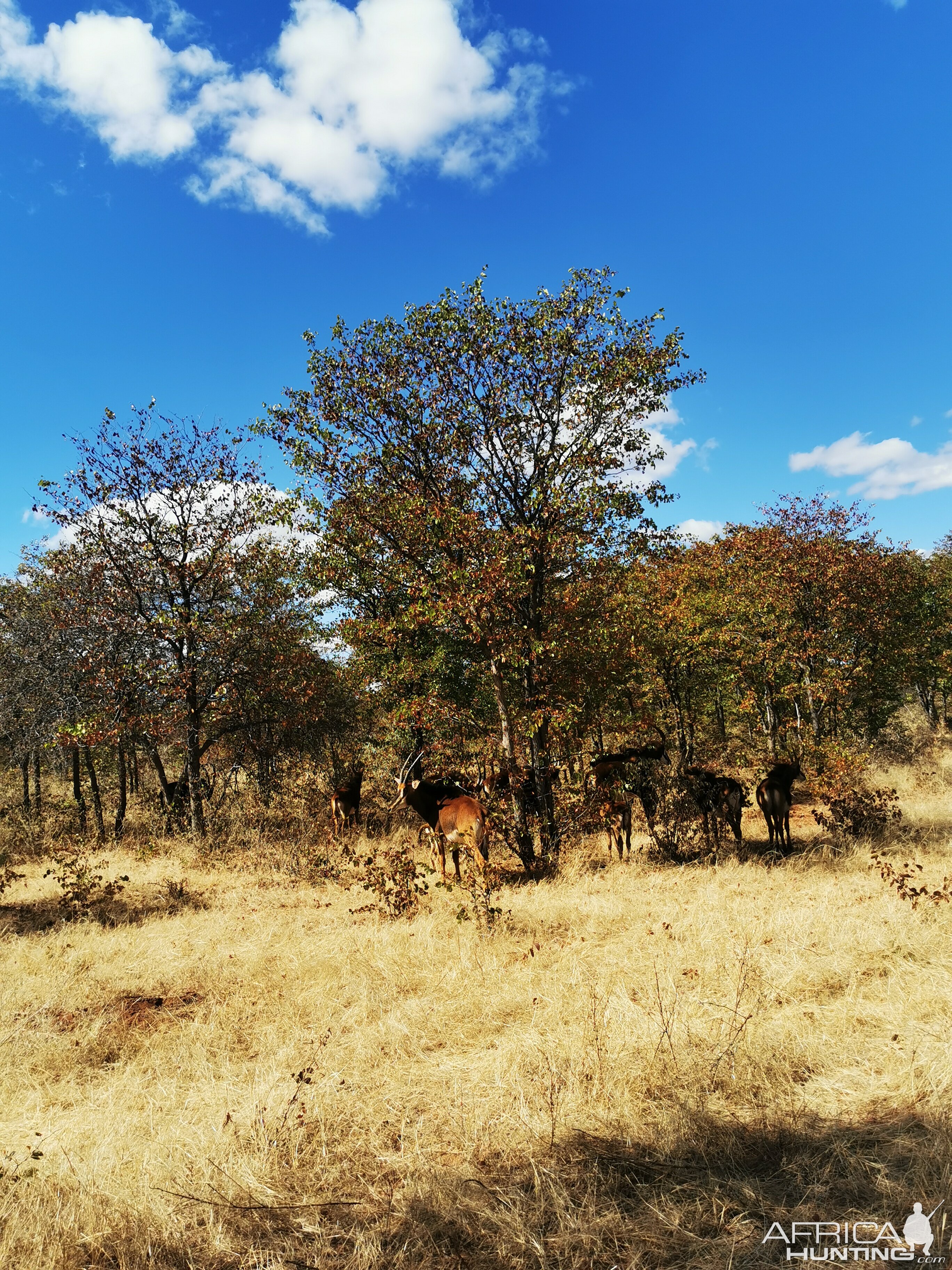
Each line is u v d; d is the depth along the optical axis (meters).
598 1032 5.19
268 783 17.97
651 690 17.80
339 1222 3.57
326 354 12.80
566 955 7.29
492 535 12.00
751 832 14.43
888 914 7.34
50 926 10.09
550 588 13.45
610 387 12.38
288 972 7.50
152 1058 5.74
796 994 5.78
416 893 10.11
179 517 16.75
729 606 19.25
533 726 11.91
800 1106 4.16
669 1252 3.18
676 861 12.09
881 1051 4.69
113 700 16.02
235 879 12.84
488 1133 4.21
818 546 18.83
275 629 17.09
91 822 18.33
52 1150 4.46
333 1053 5.58
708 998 5.74
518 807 12.17
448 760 12.52
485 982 6.79
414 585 12.77
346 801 16.38
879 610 19.55
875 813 12.57
